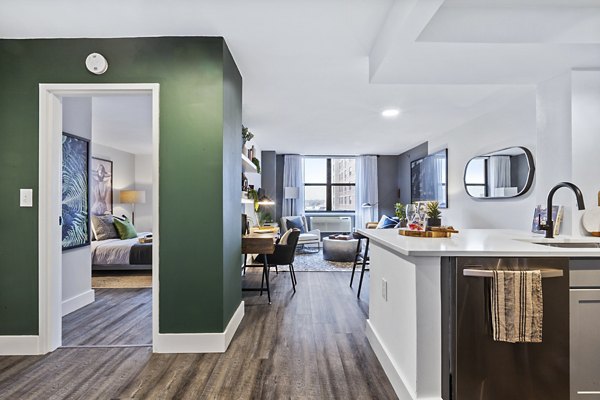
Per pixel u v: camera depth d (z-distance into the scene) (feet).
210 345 7.79
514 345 5.11
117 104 12.76
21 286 7.76
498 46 6.95
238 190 9.82
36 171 7.79
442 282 5.33
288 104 13.28
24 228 7.77
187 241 7.82
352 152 26.27
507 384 5.10
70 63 7.84
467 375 5.09
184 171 7.82
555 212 7.98
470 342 5.10
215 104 7.87
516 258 5.14
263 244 11.39
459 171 16.76
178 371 6.94
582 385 5.28
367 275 16.28
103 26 7.41
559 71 8.13
